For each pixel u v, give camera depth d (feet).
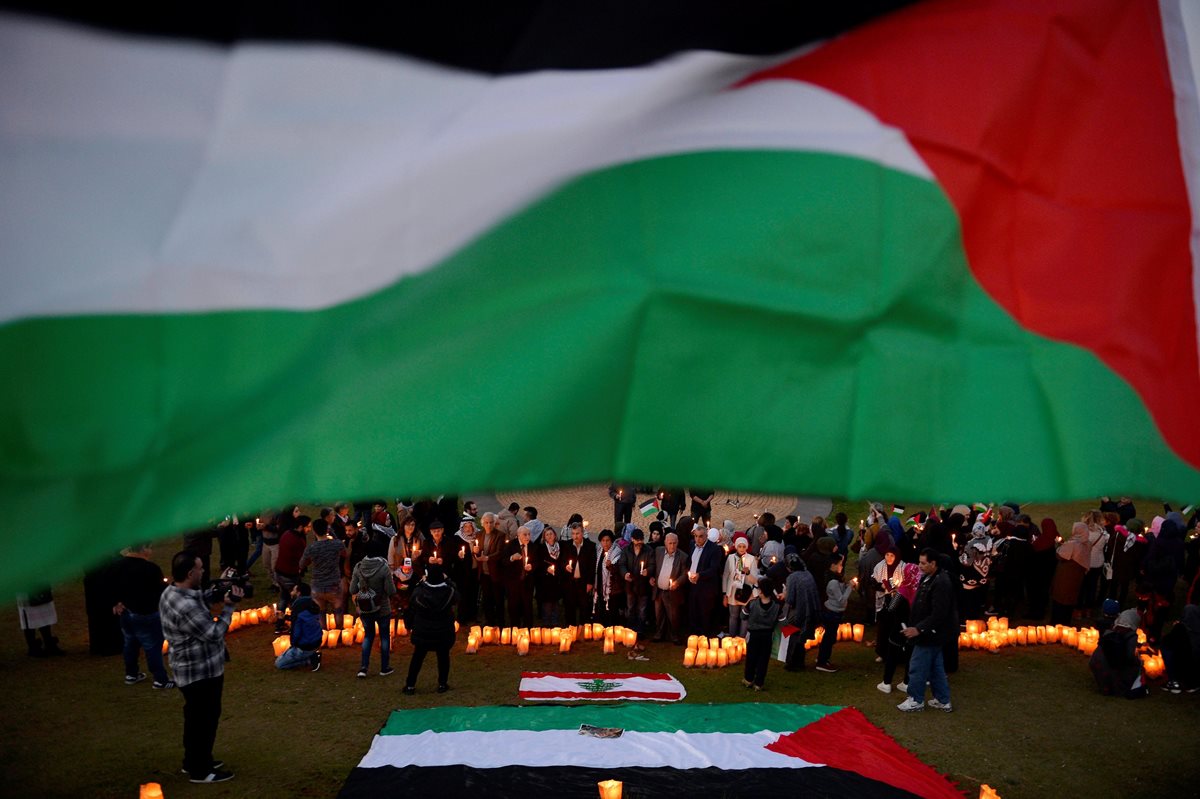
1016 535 62.64
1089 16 8.93
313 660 48.88
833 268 7.84
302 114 6.47
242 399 6.19
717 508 91.25
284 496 6.19
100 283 5.96
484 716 41.22
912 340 8.05
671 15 7.59
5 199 5.88
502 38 7.02
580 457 7.00
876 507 69.51
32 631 49.44
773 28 7.94
